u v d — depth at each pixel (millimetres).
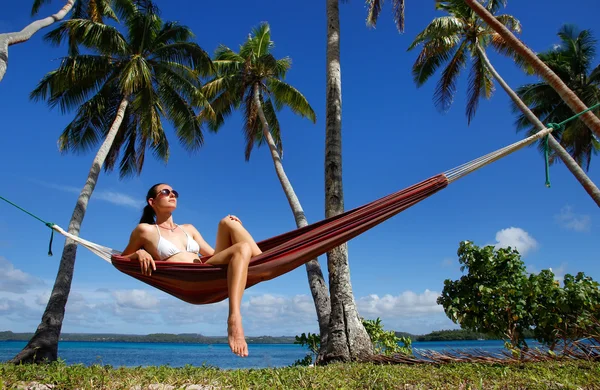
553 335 6887
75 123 15422
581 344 5855
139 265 3750
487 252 7469
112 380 3500
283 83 18562
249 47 19250
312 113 18891
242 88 18656
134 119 16859
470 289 7559
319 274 9984
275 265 3537
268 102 19656
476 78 17234
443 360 6223
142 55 15898
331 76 10375
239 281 3266
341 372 4879
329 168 9641
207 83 18578
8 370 3777
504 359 5852
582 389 3799
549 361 5484
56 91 14523
